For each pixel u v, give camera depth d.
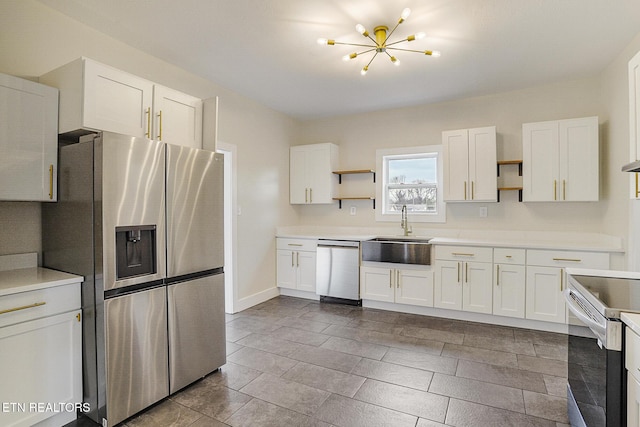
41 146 2.01
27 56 2.17
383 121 4.59
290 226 4.93
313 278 4.35
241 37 2.66
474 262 3.48
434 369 2.52
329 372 2.49
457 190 3.82
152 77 2.97
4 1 2.08
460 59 3.03
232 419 1.96
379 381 2.36
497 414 1.97
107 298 1.86
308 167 4.76
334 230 4.88
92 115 2.00
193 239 2.35
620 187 2.94
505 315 3.37
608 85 3.20
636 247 2.65
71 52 2.40
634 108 1.85
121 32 2.57
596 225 3.48
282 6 2.25
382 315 3.78
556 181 3.39
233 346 2.96
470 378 2.38
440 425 1.87
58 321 1.84
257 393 2.23
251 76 3.42
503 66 3.18
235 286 3.88
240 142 3.97
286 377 2.43
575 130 3.32
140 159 2.03
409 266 3.79
